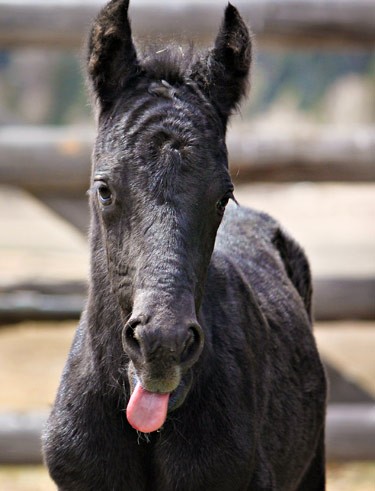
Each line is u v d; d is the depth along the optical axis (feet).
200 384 32.32
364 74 254.88
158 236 28.43
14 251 125.90
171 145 29.25
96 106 32.12
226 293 34.91
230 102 32.27
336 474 61.52
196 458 32.22
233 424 32.68
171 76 31.42
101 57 31.40
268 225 43.55
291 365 38.65
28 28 58.90
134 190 29.07
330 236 134.31
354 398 63.00
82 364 33.32
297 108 248.73
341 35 60.59
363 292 60.49
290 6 59.93
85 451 32.50
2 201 171.22
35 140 58.85
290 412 37.60
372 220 145.79
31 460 56.80
